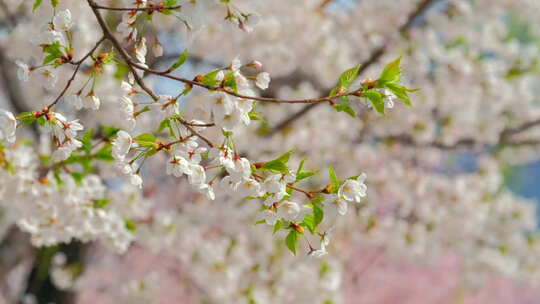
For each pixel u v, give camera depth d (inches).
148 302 203.0
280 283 201.0
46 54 68.4
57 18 68.3
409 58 225.1
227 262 201.0
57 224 115.8
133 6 68.1
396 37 215.8
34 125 180.5
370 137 259.3
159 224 173.8
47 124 70.9
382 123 235.1
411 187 253.0
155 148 68.6
